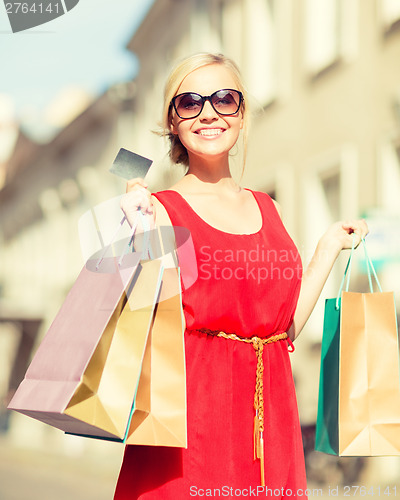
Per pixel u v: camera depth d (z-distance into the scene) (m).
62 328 4.32
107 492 19.39
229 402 4.41
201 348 4.43
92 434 4.26
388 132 18.88
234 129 4.79
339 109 20.84
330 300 5.05
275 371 4.57
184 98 4.75
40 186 58.03
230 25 27.72
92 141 48.09
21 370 59.34
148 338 4.30
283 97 23.77
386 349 4.90
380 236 15.87
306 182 22.38
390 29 18.81
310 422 18.52
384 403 4.84
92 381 4.12
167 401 4.25
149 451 4.38
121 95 42.09
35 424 45.59
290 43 23.55
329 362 5.00
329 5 22.08
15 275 64.50
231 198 4.81
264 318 4.52
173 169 5.22
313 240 22.14
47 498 18.42
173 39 34.53
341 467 17.02
